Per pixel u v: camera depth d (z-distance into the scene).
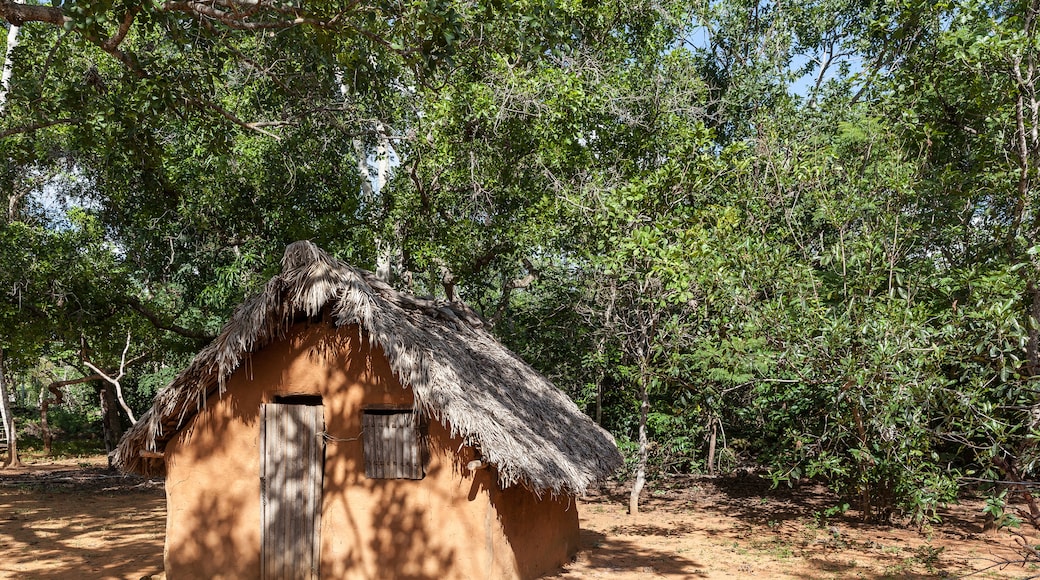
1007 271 11.08
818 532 14.02
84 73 13.09
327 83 13.70
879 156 14.20
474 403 9.02
